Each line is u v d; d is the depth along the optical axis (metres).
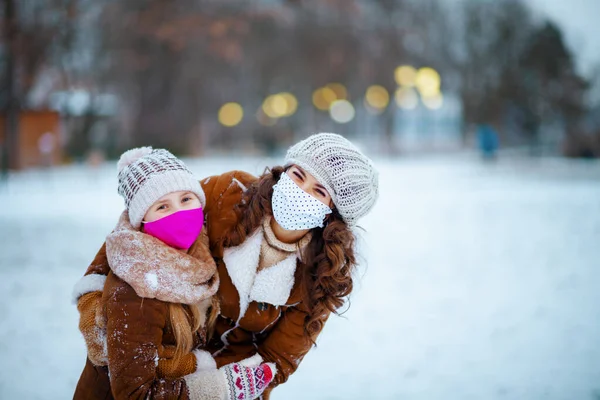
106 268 2.27
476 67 50.97
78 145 38.03
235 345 2.39
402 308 5.89
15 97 27.14
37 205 14.52
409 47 53.75
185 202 2.13
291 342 2.34
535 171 26.16
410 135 64.56
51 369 4.30
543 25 48.81
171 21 42.06
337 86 51.50
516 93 48.56
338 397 3.85
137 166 2.16
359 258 2.52
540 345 4.80
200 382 2.01
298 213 2.20
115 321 1.98
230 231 2.29
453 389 3.97
